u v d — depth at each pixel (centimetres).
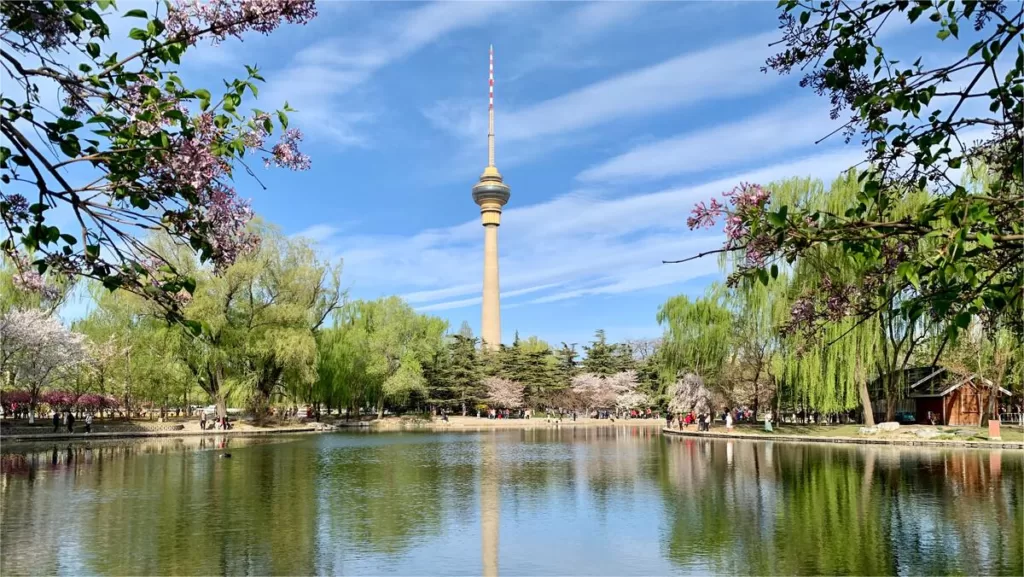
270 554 1255
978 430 4206
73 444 3950
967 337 4162
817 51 590
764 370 5397
